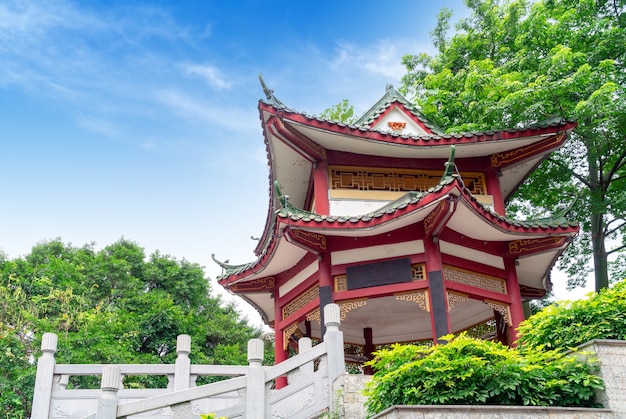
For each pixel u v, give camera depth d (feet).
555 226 50.34
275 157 57.36
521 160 57.98
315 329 68.03
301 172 60.54
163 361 109.09
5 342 75.31
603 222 84.02
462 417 29.25
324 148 56.39
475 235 52.16
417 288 48.44
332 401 37.60
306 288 54.19
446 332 45.75
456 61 92.63
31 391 71.05
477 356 31.83
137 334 103.71
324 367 39.22
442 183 43.57
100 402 36.06
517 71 81.46
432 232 48.42
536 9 82.99
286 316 57.98
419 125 61.16
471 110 76.69
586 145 79.51
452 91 85.56
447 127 85.35
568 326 36.35
